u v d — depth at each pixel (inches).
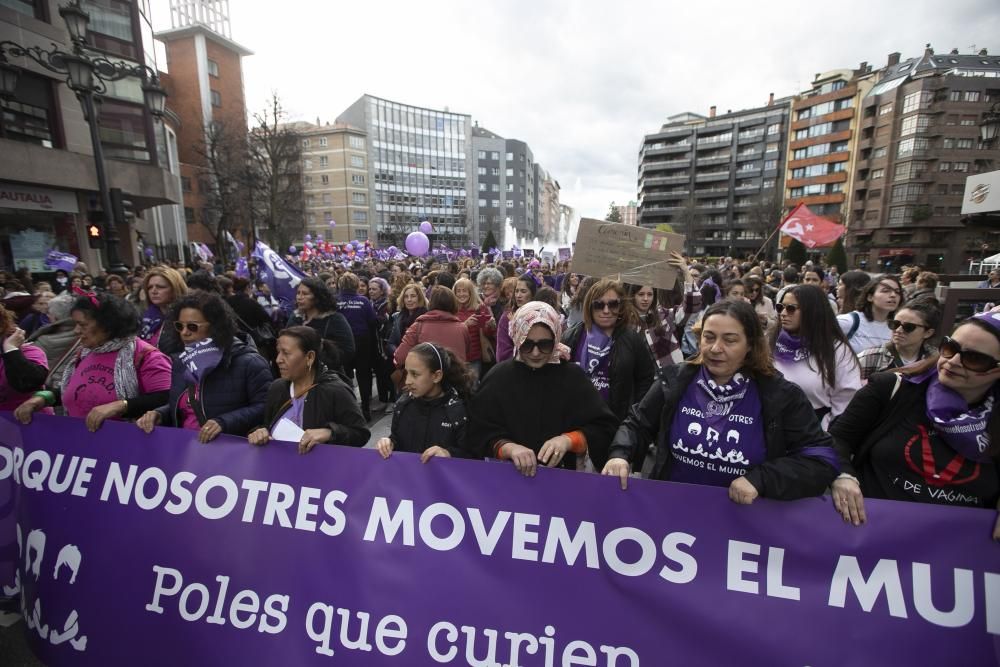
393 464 82.1
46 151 613.6
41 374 113.3
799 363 111.4
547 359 84.0
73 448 93.2
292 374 99.7
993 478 67.5
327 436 87.0
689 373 77.6
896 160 2297.0
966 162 2187.5
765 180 3164.4
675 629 71.4
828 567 68.6
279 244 1545.3
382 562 79.8
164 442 89.8
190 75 1713.8
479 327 197.3
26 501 94.3
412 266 604.4
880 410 76.9
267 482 85.4
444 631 76.7
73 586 88.4
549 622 74.5
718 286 308.8
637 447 79.3
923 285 233.3
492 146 4136.3
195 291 109.7
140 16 799.1
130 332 111.7
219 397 108.0
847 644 67.2
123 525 88.7
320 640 79.4
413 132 3469.5
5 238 592.1
